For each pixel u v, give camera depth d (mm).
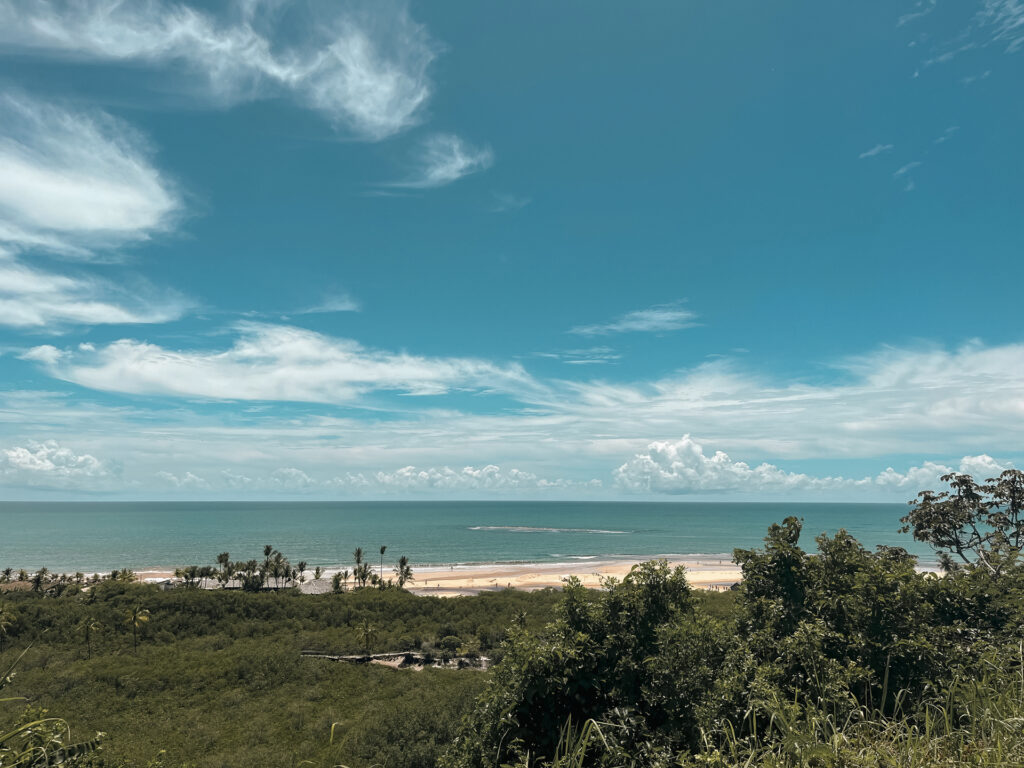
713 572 141625
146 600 74375
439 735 33750
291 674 54906
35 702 47000
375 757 32812
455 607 80000
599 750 5371
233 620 74188
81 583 103062
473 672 56469
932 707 5301
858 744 4523
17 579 117312
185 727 43062
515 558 199000
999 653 6027
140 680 52000
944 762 4195
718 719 5070
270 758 36156
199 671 54188
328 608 78875
